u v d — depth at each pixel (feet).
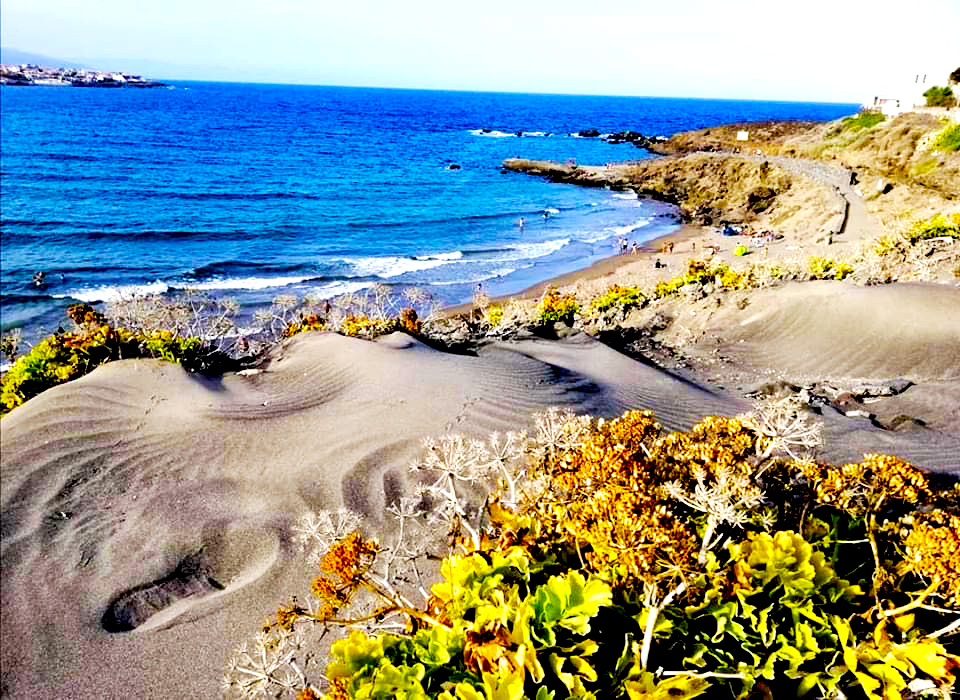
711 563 7.18
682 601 7.13
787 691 6.89
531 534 8.06
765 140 253.03
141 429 19.12
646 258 91.86
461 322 39.50
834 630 7.18
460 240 105.19
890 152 138.82
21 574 13.48
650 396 21.81
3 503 15.76
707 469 8.05
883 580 7.48
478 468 9.65
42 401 20.49
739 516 6.64
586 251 98.12
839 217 98.32
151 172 159.94
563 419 9.64
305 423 19.13
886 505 9.39
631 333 36.04
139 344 25.67
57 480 16.75
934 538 7.04
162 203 122.83
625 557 6.53
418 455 16.62
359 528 13.92
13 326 57.36
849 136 169.27
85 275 74.95
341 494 15.20
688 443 8.49
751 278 40.75
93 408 20.17
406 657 6.77
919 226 44.83
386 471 16.10
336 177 171.01
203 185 145.59
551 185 173.58
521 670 5.89
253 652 10.87
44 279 72.33
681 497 7.04
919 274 35.27
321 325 32.50
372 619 7.63
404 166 200.85
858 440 17.31
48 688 10.77
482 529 9.77
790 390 23.82
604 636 6.92
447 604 7.04
